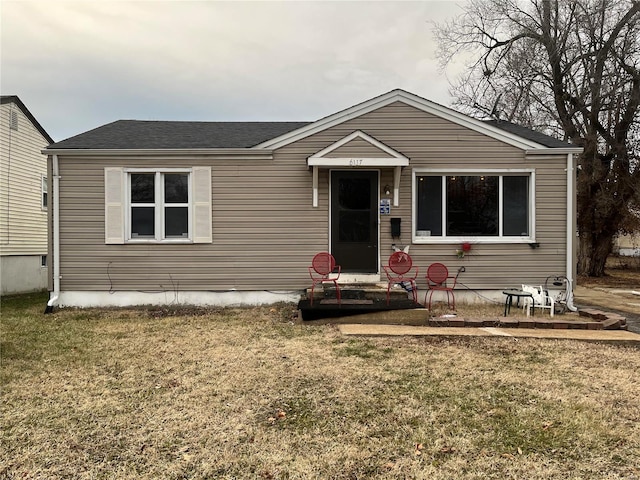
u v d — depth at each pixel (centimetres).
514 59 1716
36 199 1346
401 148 816
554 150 803
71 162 802
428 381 410
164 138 885
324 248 818
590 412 340
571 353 506
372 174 821
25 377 427
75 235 805
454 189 827
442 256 816
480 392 382
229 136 916
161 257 816
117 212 806
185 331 626
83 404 359
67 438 299
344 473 254
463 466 261
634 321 729
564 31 1588
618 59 1460
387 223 813
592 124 1552
